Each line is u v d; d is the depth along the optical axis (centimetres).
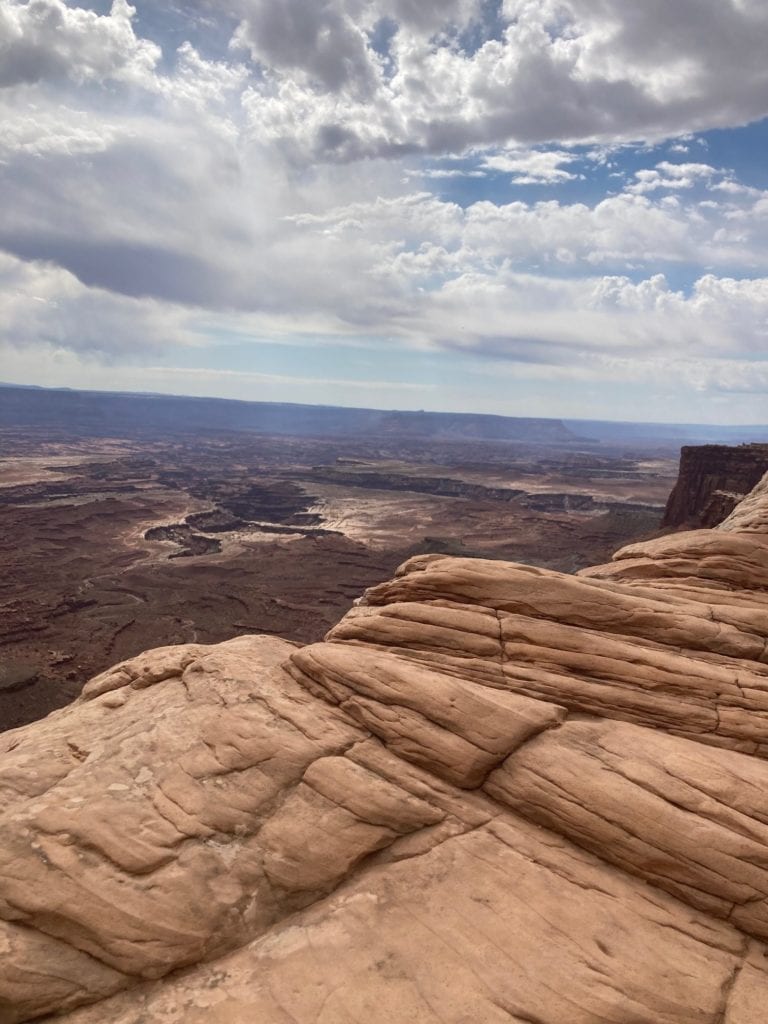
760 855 861
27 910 779
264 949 809
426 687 1131
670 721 1114
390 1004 734
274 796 977
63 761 1070
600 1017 723
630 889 890
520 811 1005
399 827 966
